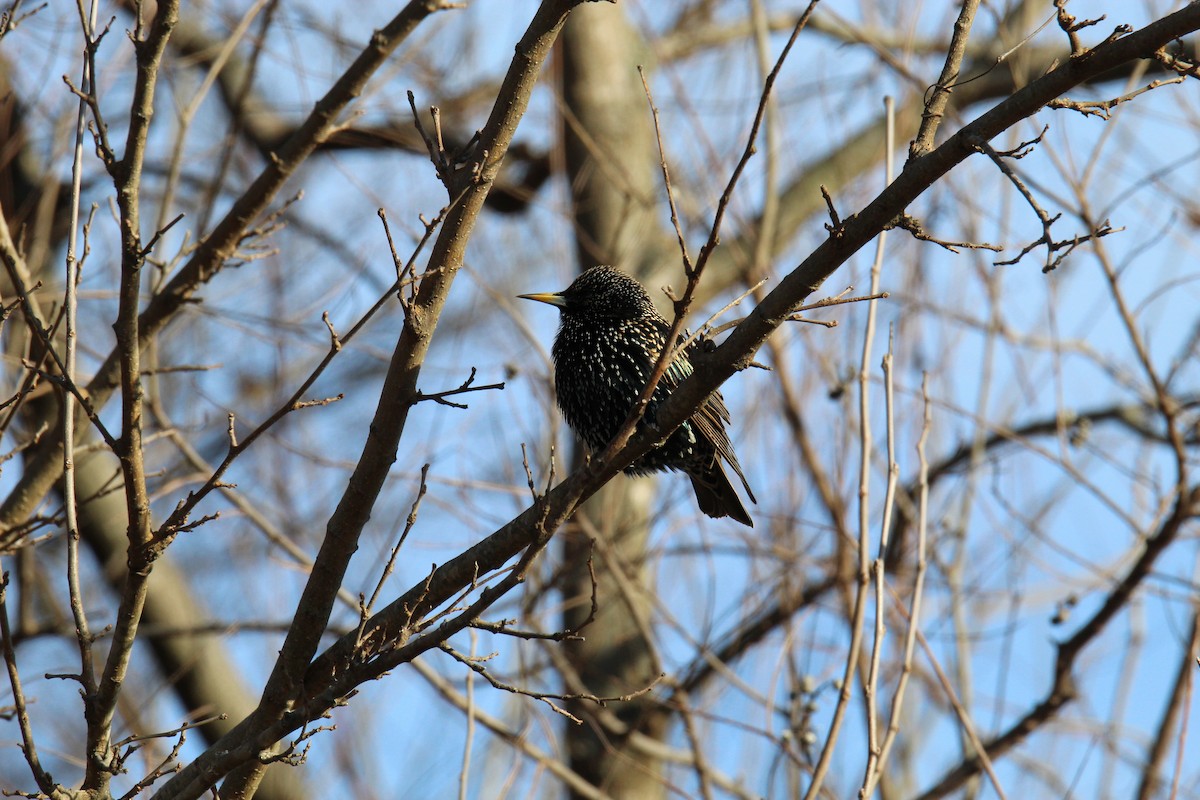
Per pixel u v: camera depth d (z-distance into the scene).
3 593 6.62
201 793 6.81
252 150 17.92
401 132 16.33
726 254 15.25
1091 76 5.88
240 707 14.05
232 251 9.15
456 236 6.84
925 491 8.77
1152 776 11.16
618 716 13.30
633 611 11.61
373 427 6.84
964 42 6.49
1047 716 11.81
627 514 13.50
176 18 6.34
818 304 6.50
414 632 6.53
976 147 5.91
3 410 8.05
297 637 7.12
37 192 12.65
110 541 13.86
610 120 15.72
